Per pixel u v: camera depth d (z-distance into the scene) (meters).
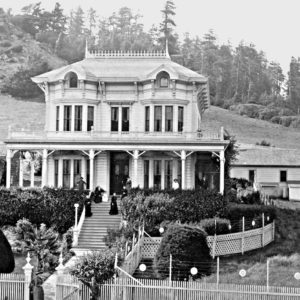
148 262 53.25
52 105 71.88
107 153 70.19
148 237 55.31
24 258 53.94
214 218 58.00
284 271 50.31
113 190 70.38
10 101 185.25
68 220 61.56
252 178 101.50
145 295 41.72
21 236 56.22
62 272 42.16
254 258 56.25
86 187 70.19
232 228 59.00
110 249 47.53
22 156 74.25
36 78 71.88
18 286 41.53
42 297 41.09
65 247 54.53
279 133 197.50
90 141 67.12
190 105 70.81
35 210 61.78
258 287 41.53
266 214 63.44
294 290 41.19
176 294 41.66
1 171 85.44
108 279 41.62
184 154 66.62
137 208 58.97
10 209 61.75
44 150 67.75
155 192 62.28
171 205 59.72
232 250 57.50
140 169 70.00
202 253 50.47
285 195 97.56
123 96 71.12
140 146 66.88
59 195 62.22
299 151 105.06
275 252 58.97
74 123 70.50
